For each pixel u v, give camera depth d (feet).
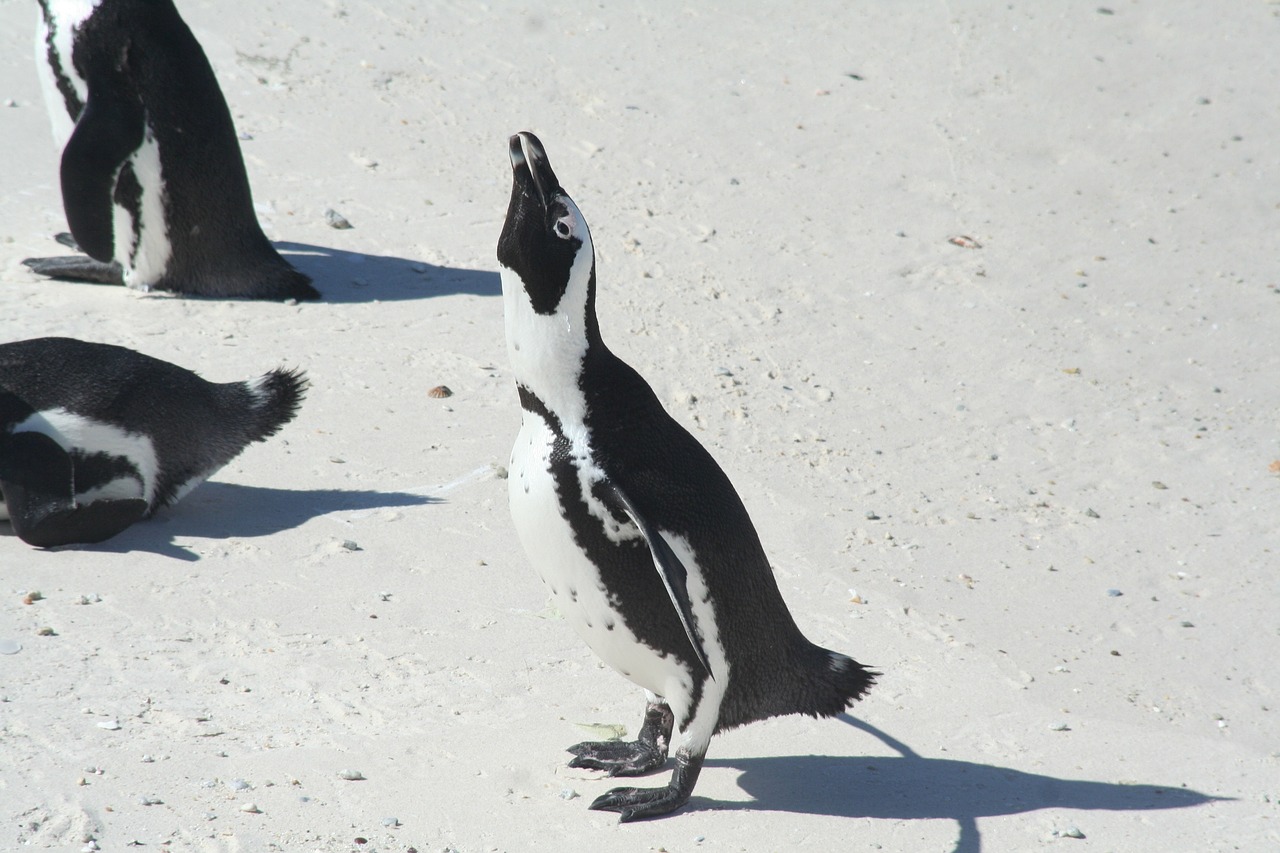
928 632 29.91
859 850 21.90
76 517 28.76
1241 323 48.96
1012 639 29.99
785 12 73.00
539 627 28.37
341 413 37.60
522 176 20.39
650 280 48.49
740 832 22.18
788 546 33.27
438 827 21.54
